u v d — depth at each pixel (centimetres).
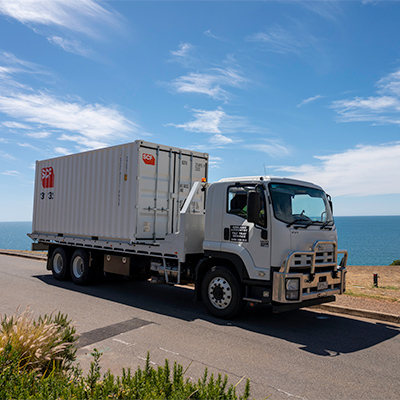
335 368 485
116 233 947
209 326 676
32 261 1702
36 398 285
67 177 1153
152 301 884
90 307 802
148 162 915
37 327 426
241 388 414
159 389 297
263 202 686
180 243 806
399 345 593
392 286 1088
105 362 483
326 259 718
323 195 787
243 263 706
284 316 771
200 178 1045
